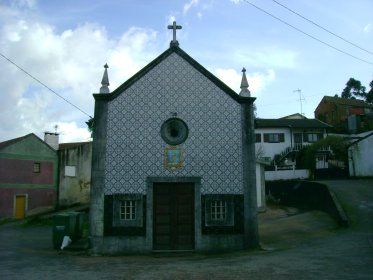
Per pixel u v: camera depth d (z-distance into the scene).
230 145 16.83
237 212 16.42
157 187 16.55
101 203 16.09
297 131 54.78
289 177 43.25
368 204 23.95
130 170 16.39
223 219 16.39
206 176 16.55
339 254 13.60
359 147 39.25
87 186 43.78
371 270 10.84
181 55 17.31
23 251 17.12
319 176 41.97
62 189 42.06
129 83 16.91
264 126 54.22
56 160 42.28
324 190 26.25
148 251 15.83
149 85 17.00
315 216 24.95
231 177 16.61
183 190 16.58
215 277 10.43
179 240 16.20
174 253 15.85
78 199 42.94
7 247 18.75
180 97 17.00
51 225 31.92
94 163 16.33
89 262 13.83
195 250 15.97
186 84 17.11
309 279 9.86
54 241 17.81
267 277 10.23
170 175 16.45
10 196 38.00
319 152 45.12
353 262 12.07
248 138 16.92
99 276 10.96
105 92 16.75
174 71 17.19
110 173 16.33
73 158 43.34
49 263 13.62
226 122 16.97
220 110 17.03
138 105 16.83
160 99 16.92
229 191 16.52
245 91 17.27
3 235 25.19
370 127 55.38
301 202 31.88
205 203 16.36
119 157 16.44
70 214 18.23
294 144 54.12
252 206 16.45
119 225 15.97
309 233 19.56
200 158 16.64
